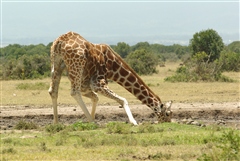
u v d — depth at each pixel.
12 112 63.53
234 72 147.00
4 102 74.75
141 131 45.53
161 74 152.38
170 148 37.44
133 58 157.88
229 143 36.84
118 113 63.22
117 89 93.44
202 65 114.00
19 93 87.31
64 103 73.31
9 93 87.38
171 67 199.75
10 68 137.00
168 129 46.47
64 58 52.84
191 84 101.81
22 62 140.12
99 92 53.81
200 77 111.69
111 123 48.22
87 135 42.75
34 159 34.06
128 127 45.94
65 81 118.00
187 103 71.19
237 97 78.50
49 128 47.44
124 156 35.06
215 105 67.75
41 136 43.47
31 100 76.88
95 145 38.75
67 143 40.09
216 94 83.12
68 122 59.38
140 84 56.38
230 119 61.38
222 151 33.53
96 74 54.31
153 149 37.16
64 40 52.97
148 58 156.50
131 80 56.19
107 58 55.38
